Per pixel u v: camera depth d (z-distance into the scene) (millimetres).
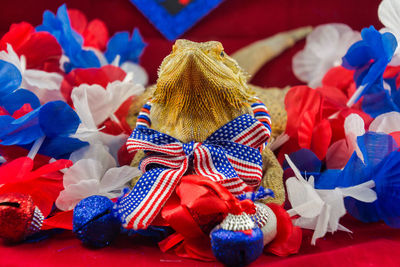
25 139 419
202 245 386
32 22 840
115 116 506
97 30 672
